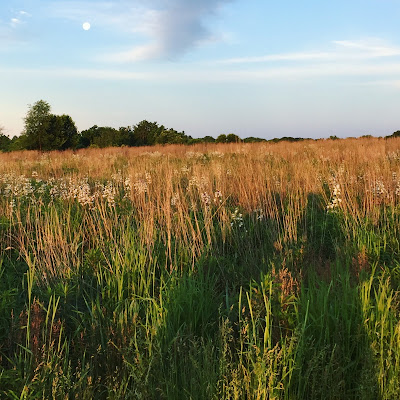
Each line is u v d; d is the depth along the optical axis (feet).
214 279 16.88
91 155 79.97
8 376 10.09
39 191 31.35
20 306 14.83
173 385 9.80
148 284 15.15
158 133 148.15
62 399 9.50
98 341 12.23
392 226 20.92
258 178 29.25
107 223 21.36
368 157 43.55
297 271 16.40
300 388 9.83
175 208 23.79
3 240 20.70
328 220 22.98
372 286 14.55
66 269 16.93
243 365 10.48
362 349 10.89
